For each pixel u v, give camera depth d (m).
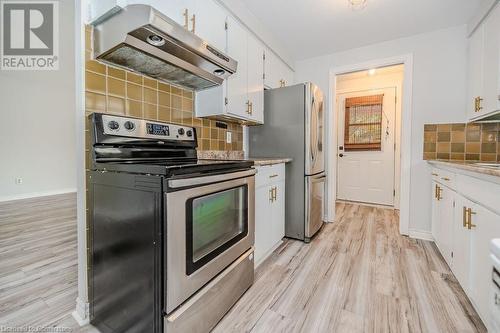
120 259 1.12
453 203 1.74
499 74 1.75
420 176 2.58
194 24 1.52
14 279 1.68
